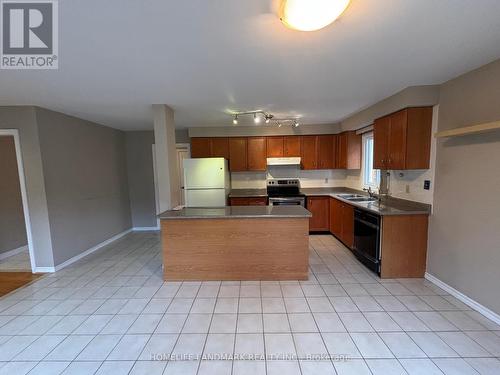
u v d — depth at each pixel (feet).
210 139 16.56
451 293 8.59
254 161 16.70
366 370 5.58
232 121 14.69
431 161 9.35
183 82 7.95
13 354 6.22
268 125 16.21
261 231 9.75
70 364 5.87
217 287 9.43
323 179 18.02
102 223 14.89
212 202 14.70
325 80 8.05
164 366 5.78
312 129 16.40
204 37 5.28
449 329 6.84
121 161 17.19
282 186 18.01
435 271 9.34
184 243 9.87
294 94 9.51
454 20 4.79
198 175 14.60
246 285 9.52
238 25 4.85
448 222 8.63
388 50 6.05
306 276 9.85
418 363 5.74
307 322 7.25
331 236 15.72
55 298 8.85
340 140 16.16
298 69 7.10
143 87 8.35
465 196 7.90
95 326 7.26
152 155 17.84
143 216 18.34
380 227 9.71
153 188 18.10
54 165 11.37
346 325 7.09
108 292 9.21
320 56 6.30
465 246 7.96
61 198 11.75
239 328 7.04
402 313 7.60
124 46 5.59
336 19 4.68
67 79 7.47
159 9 4.28
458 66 7.18
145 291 9.23
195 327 7.12
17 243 14.10
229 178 17.30
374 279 9.84
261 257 9.84
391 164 10.31
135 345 6.46
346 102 10.88
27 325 7.36
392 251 9.78
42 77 7.25
